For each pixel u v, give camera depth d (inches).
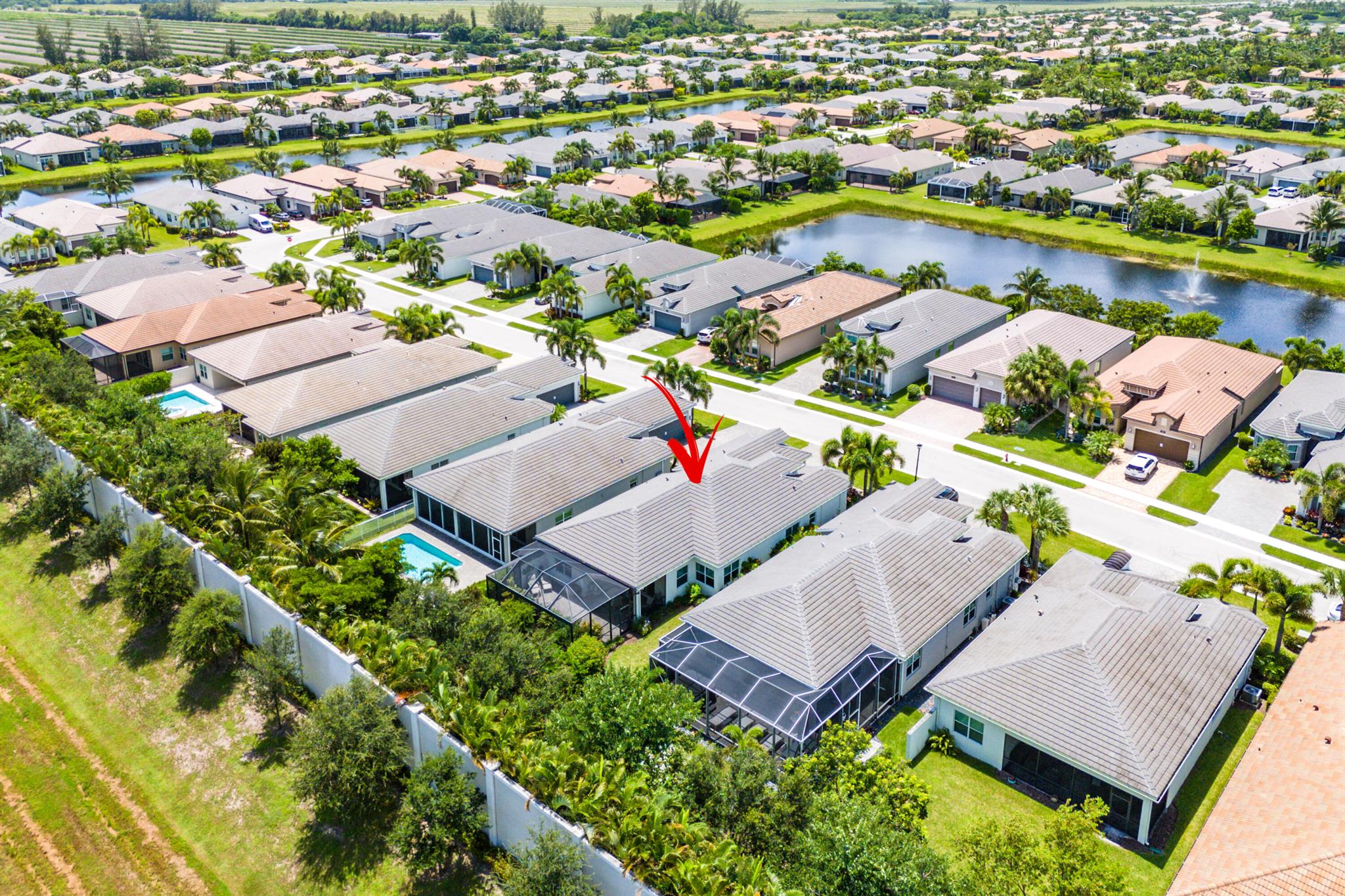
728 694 1958.7
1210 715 1871.3
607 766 1652.3
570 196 6368.1
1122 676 1878.7
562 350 3710.6
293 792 1872.5
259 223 6171.3
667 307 4370.1
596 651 2116.1
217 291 4419.3
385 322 4281.5
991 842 1475.1
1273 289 5147.6
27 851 1803.6
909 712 2101.4
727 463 2736.2
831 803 1561.3
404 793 1839.3
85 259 5433.1
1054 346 3710.6
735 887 1440.7
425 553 2689.5
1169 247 5782.5
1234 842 1625.2
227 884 1722.4
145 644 2326.5
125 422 3134.8
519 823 1656.0
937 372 3681.1
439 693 1800.0
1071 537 2741.1
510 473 2723.9
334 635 2011.6
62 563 2655.0
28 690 2217.0
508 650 1972.2
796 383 3843.5
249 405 3304.6
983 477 3088.1
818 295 4372.5
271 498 2459.4
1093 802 1592.0
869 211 6963.6
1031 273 4357.8
